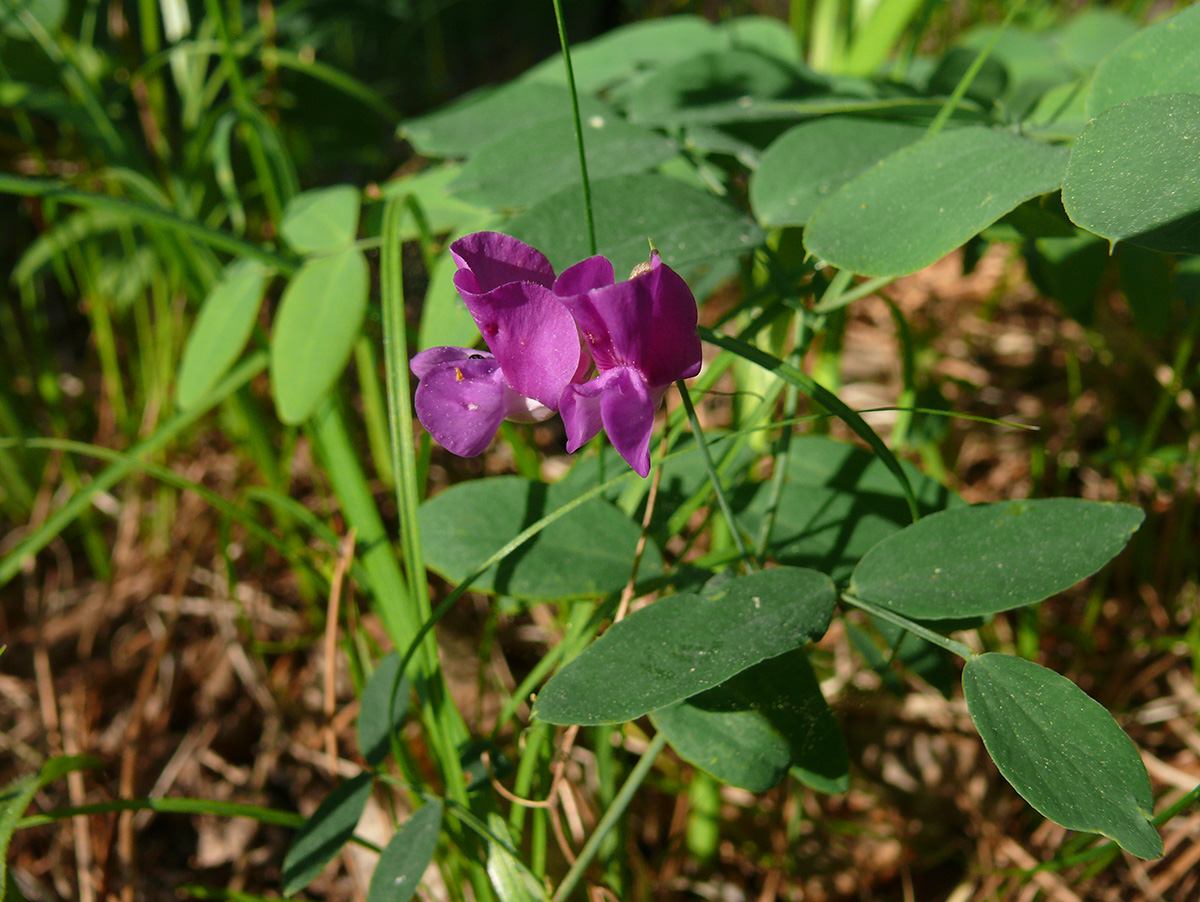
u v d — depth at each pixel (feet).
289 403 1.00
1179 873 1.09
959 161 0.86
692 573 0.93
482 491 0.94
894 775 1.20
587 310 0.78
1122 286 1.14
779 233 1.07
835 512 0.95
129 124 2.00
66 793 1.24
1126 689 1.23
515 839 0.95
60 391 1.67
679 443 1.02
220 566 1.47
